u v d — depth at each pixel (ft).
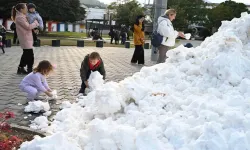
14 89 26.81
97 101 16.12
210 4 211.20
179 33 34.94
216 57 16.76
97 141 12.78
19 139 13.93
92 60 24.39
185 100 15.23
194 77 17.62
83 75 25.02
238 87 15.30
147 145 11.81
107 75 36.68
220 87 15.76
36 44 76.84
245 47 18.56
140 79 18.28
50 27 215.92
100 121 13.74
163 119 13.74
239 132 11.59
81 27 285.64
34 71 23.36
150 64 49.49
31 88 22.70
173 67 18.83
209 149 11.17
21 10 33.45
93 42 107.65
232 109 13.05
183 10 177.47
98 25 196.24
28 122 18.38
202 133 11.91
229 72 15.92
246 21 19.66
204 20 192.34
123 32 110.63
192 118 13.23
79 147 12.66
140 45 48.57
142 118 14.39
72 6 167.53
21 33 33.65
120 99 16.14
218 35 20.62
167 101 15.39
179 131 12.51
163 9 51.90
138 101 15.99
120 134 12.33
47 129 16.66
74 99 24.11
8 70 37.04
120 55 64.18
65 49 73.87
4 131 14.93
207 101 14.34
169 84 17.53
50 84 29.66
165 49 34.73
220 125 11.94
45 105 20.49
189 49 20.76
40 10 147.43
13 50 62.59
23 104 22.22
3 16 152.25
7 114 15.21
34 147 11.37
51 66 23.86
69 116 18.16
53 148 11.27
